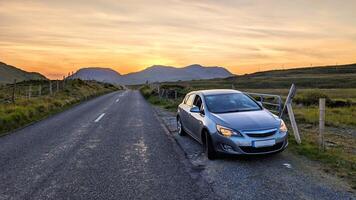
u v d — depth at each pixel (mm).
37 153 8266
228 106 8531
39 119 15828
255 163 6957
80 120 15227
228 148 7047
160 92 34594
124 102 28750
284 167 6590
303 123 13312
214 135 7277
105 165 7051
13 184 5832
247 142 6840
